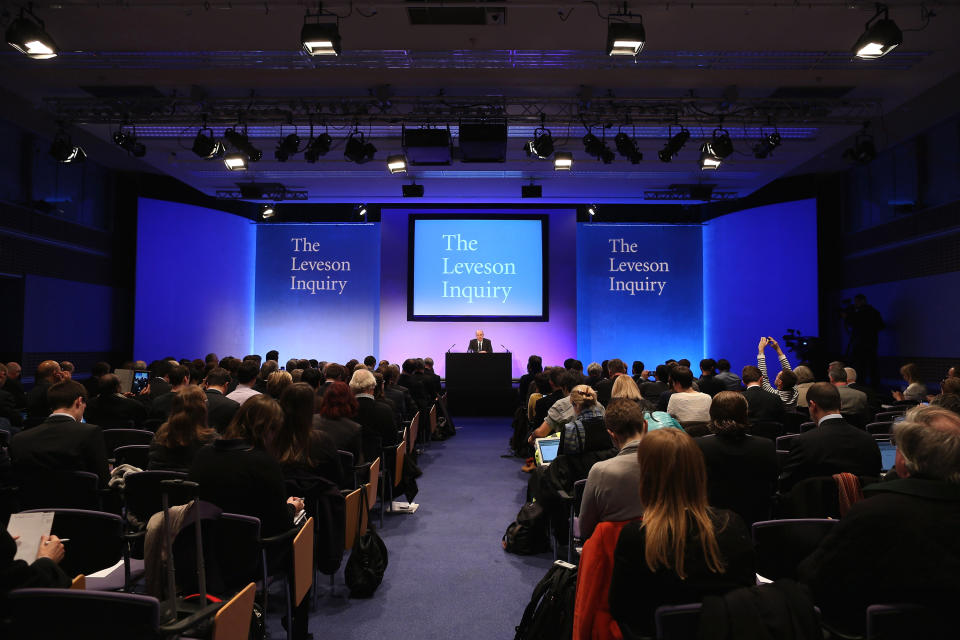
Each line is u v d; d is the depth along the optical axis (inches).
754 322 525.7
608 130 392.8
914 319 415.5
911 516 67.1
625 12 240.8
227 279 554.6
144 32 266.4
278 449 133.6
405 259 586.9
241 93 336.5
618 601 72.4
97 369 264.8
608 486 97.7
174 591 78.5
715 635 61.6
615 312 585.0
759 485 126.4
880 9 239.9
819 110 350.0
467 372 487.8
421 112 346.6
